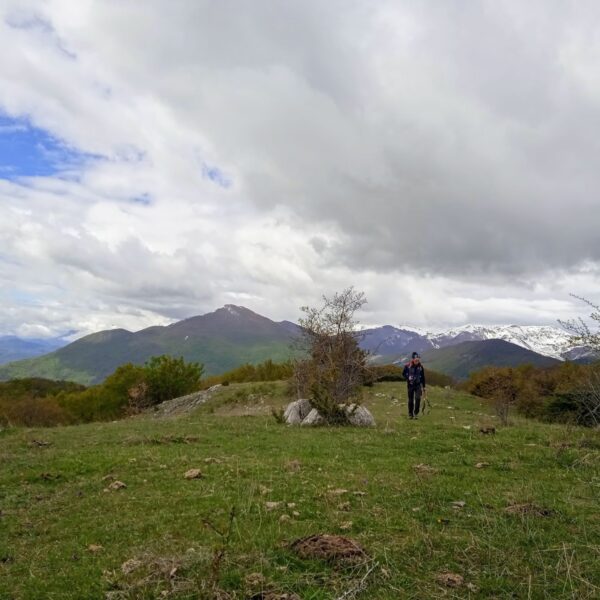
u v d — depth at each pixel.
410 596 5.01
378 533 6.78
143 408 53.44
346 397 28.28
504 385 37.62
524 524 7.11
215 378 78.94
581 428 15.61
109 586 5.55
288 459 12.42
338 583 5.25
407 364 23.19
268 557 5.86
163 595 5.08
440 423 20.02
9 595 5.66
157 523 7.84
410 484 9.57
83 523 8.36
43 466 12.95
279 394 42.66
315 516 7.72
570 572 5.43
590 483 9.35
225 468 11.53
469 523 7.26
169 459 12.92
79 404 69.62
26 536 8.05
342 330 30.34
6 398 61.47
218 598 4.89
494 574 5.52
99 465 12.67
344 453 13.17
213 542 6.62
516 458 12.01
